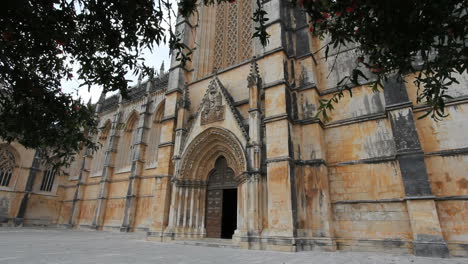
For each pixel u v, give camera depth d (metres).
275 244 13.52
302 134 16.39
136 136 38.94
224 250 13.32
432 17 3.66
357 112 16.25
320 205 14.48
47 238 19.20
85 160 41.44
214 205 18.88
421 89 14.38
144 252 11.85
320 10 4.30
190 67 25.03
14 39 4.18
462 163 12.47
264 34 4.68
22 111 4.91
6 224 35.69
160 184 20.42
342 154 15.88
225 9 26.12
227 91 20.97
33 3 4.05
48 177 42.19
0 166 37.00
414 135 13.37
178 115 21.34
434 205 11.91
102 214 34.66
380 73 4.55
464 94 13.32
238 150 16.92
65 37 4.48
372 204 14.16
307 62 18.16
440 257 11.12
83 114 6.21
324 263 9.47
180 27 26.36
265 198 15.33
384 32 4.05
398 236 13.00
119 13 4.55
